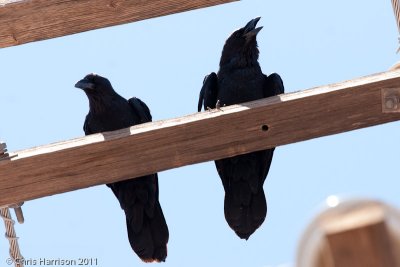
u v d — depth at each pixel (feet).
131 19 37.47
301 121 31.04
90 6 37.09
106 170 30.89
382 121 31.14
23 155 30.66
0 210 32.78
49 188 30.83
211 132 30.99
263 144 31.04
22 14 36.91
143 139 30.81
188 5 37.42
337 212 8.65
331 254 8.63
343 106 31.07
